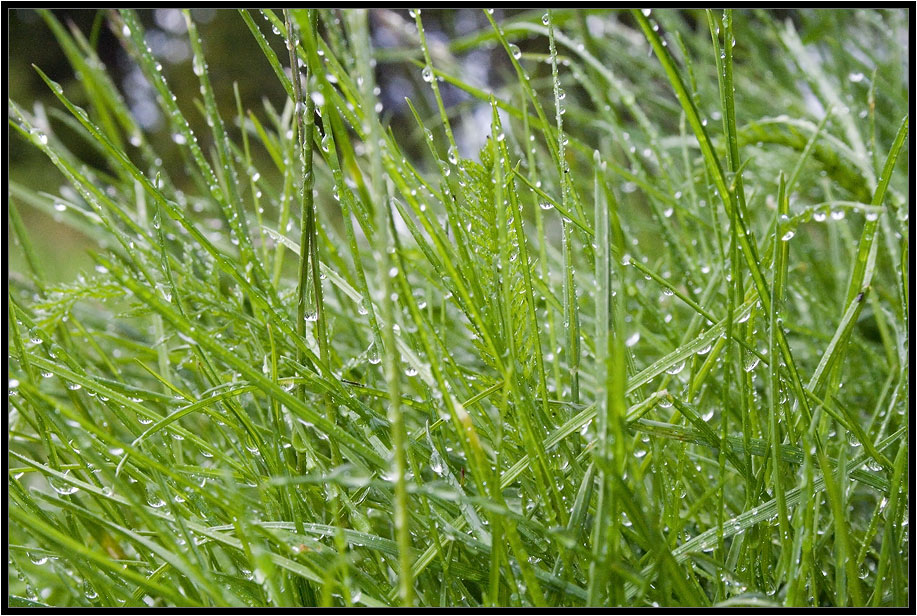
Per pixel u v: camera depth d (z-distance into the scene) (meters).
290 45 0.91
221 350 0.86
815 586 0.88
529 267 0.91
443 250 0.87
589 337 0.97
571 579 0.89
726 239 1.05
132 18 1.04
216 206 1.34
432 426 0.92
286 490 0.92
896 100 1.47
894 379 1.04
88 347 1.26
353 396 0.93
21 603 0.91
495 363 0.89
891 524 0.87
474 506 0.90
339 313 1.18
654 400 0.89
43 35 7.31
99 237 1.38
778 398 0.90
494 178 0.89
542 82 1.95
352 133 1.27
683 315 1.35
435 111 2.04
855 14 1.88
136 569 0.94
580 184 1.54
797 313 1.33
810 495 0.86
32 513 0.93
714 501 0.95
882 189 0.90
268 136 1.19
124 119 1.41
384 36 2.24
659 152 1.29
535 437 0.88
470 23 3.21
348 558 0.91
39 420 0.94
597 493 0.92
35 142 0.94
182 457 0.99
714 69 1.92
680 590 0.85
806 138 1.26
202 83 1.06
